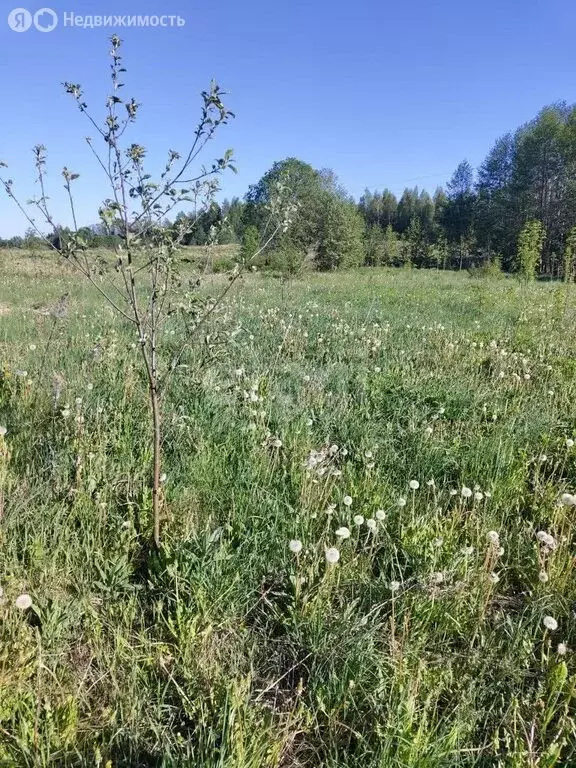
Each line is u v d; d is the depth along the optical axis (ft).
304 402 16.33
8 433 12.94
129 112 8.29
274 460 12.70
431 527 10.25
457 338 26.37
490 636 8.00
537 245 64.13
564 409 16.76
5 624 7.48
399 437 14.73
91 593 8.71
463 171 246.47
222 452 12.92
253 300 38.88
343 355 22.81
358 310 36.96
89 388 15.26
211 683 7.13
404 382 18.52
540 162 178.81
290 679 7.64
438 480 12.75
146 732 6.58
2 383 15.80
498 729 6.48
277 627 8.43
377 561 9.80
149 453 12.46
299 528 10.14
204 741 6.21
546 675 7.32
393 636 7.47
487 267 98.12
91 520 10.10
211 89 8.42
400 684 6.65
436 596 8.43
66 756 6.03
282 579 9.11
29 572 8.77
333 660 7.36
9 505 9.98
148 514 10.22
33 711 6.36
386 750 5.91
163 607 8.49
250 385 16.83
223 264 30.94
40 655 6.89
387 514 10.87
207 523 10.09
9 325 26.55
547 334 28.17
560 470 13.46
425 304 43.24
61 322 24.14
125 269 8.98
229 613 8.40
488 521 10.77
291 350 23.65
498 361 21.90
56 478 10.96
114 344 19.90
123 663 7.44
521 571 9.64
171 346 20.06
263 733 6.11
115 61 8.11
